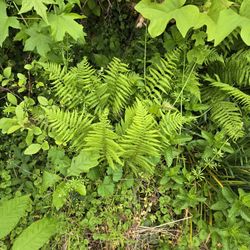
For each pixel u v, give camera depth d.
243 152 2.58
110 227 2.37
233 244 2.38
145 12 2.11
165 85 2.57
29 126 2.32
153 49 2.81
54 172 2.43
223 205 2.44
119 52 2.97
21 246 1.83
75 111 2.32
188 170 2.63
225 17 1.99
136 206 2.45
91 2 2.85
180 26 2.05
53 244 2.31
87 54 2.96
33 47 2.26
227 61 2.77
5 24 2.02
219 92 2.76
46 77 2.61
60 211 2.40
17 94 2.80
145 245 2.42
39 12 1.93
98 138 2.22
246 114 2.71
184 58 2.62
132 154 2.39
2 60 2.79
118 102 2.58
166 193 2.54
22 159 2.50
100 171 2.51
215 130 2.74
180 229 2.46
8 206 1.93
